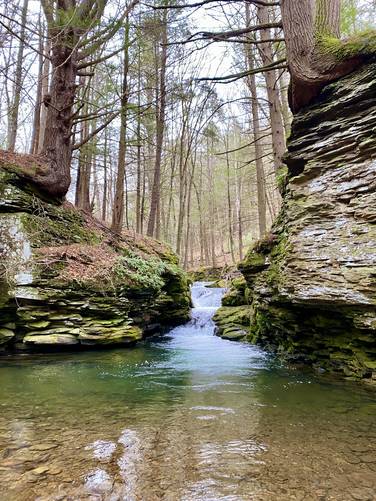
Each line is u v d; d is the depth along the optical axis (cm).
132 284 1092
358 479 281
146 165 2748
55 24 741
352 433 383
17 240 930
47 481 271
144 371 731
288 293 691
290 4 753
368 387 585
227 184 3266
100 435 371
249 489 264
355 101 648
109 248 1264
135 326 1109
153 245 1709
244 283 1377
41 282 884
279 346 948
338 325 659
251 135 2795
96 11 794
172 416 440
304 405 489
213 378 671
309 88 726
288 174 839
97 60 1145
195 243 4997
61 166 1190
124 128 1370
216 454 327
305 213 694
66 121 1193
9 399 504
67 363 786
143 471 291
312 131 729
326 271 609
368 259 549
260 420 426
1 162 1056
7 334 835
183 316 1523
